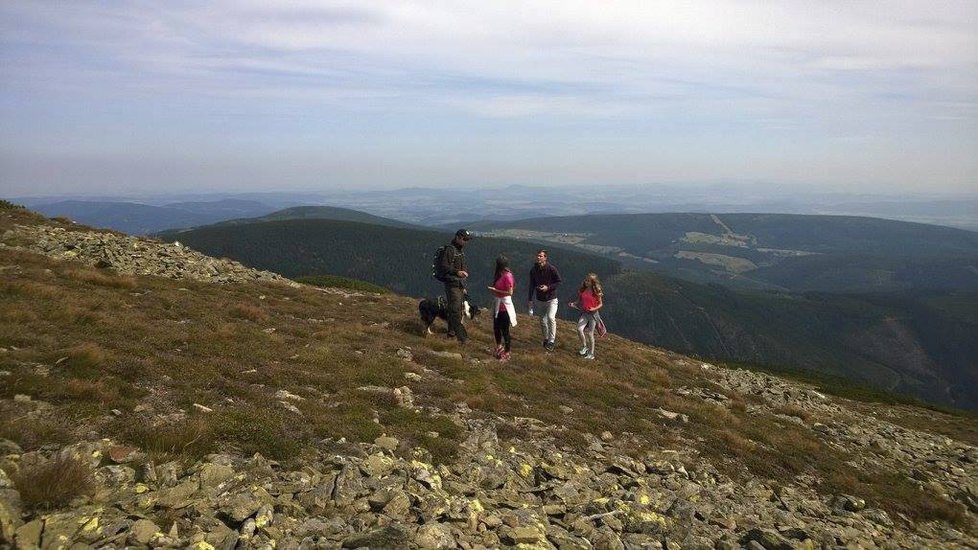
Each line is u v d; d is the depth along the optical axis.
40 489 5.61
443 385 14.11
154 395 9.20
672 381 22.03
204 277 24.89
